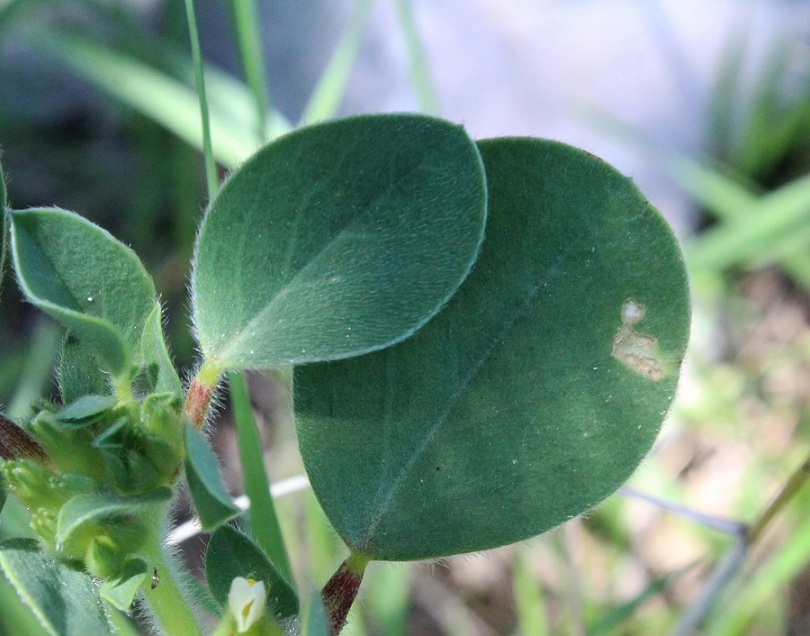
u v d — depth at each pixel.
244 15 0.25
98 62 0.34
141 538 0.15
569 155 0.16
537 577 0.33
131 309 0.16
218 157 0.34
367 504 0.16
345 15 0.44
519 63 0.44
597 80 0.44
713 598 0.23
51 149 0.43
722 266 0.35
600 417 0.16
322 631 0.15
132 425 0.15
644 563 0.34
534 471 0.16
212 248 0.16
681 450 0.37
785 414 0.37
